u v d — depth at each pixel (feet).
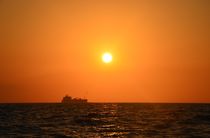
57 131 209.67
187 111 460.55
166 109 551.18
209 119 299.99
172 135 191.93
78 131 213.05
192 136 186.80
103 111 479.41
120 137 186.50
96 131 214.90
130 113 420.77
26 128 223.51
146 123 269.03
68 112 442.50
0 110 492.13
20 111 462.60
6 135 187.32
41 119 304.50
